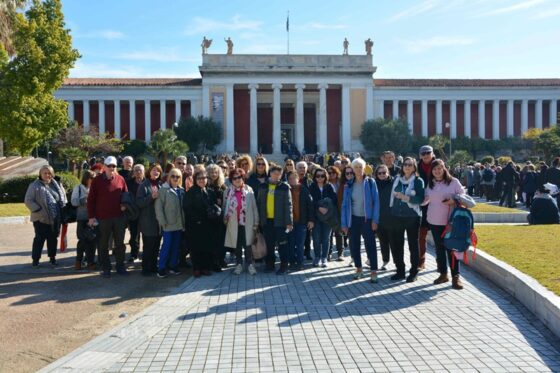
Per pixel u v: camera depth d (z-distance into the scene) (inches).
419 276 426.6
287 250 449.4
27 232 697.6
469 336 275.3
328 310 325.4
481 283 398.3
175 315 313.1
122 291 381.4
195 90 2234.3
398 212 400.5
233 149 2224.4
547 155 1819.6
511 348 257.0
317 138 2396.7
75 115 2235.5
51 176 476.7
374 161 2107.5
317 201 471.8
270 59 2220.7
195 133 2055.9
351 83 2261.3
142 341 268.4
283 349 256.8
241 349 257.3
